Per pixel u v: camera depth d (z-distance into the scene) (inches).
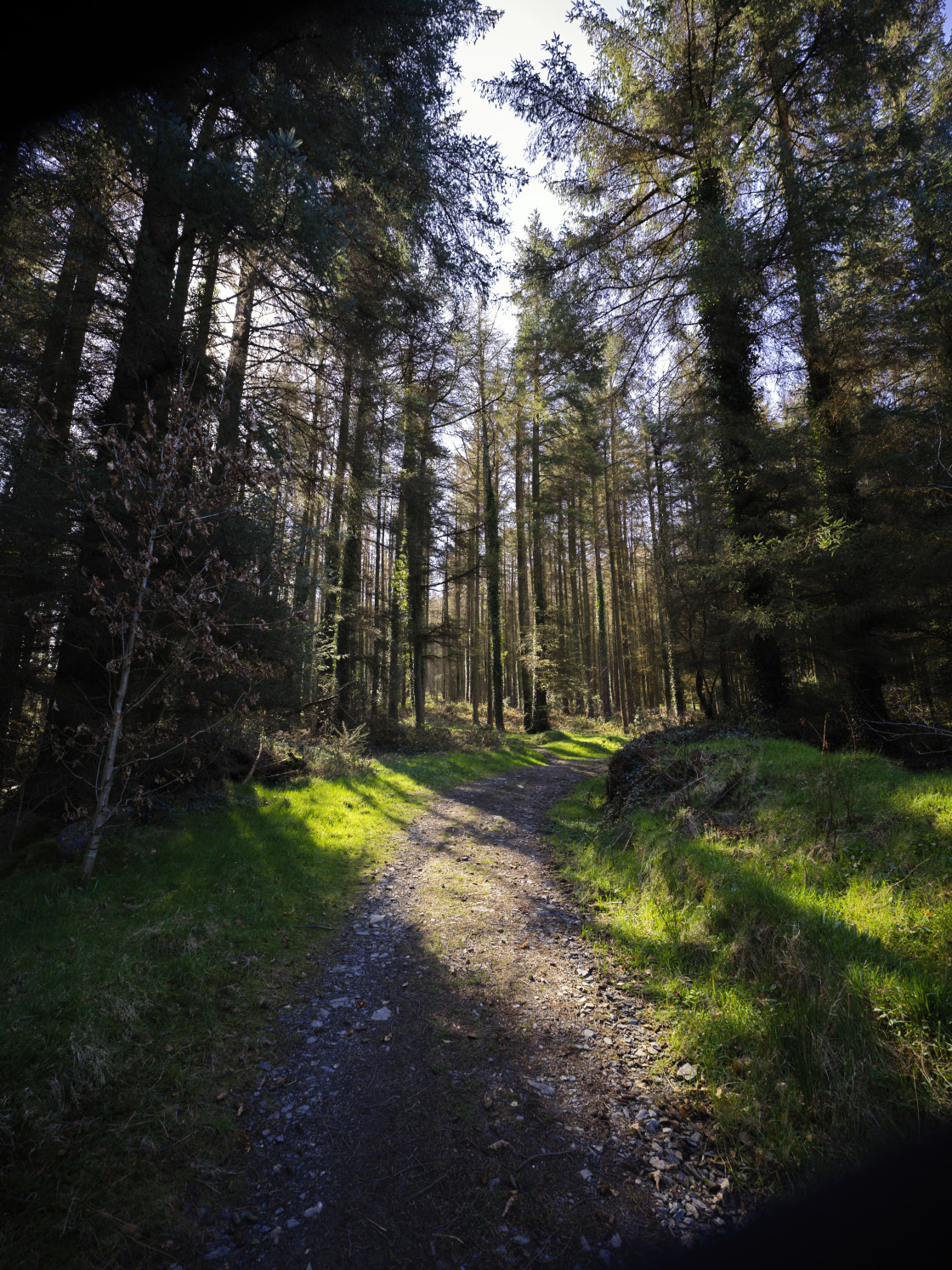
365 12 218.7
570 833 300.8
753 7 305.6
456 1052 120.0
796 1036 108.4
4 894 155.4
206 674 193.3
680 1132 97.0
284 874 207.2
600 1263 74.2
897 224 292.4
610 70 392.8
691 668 585.9
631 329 455.8
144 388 240.8
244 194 190.9
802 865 178.2
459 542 690.8
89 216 202.8
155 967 136.3
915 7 355.6
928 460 291.7
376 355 320.5
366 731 565.9
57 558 217.2
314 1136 96.9
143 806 222.4
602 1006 137.2
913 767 294.4
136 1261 73.4
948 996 105.7
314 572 304.7
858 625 338.0
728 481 424.2
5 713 223.6
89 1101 97.7
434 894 209.8
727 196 394.0
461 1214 82.2
